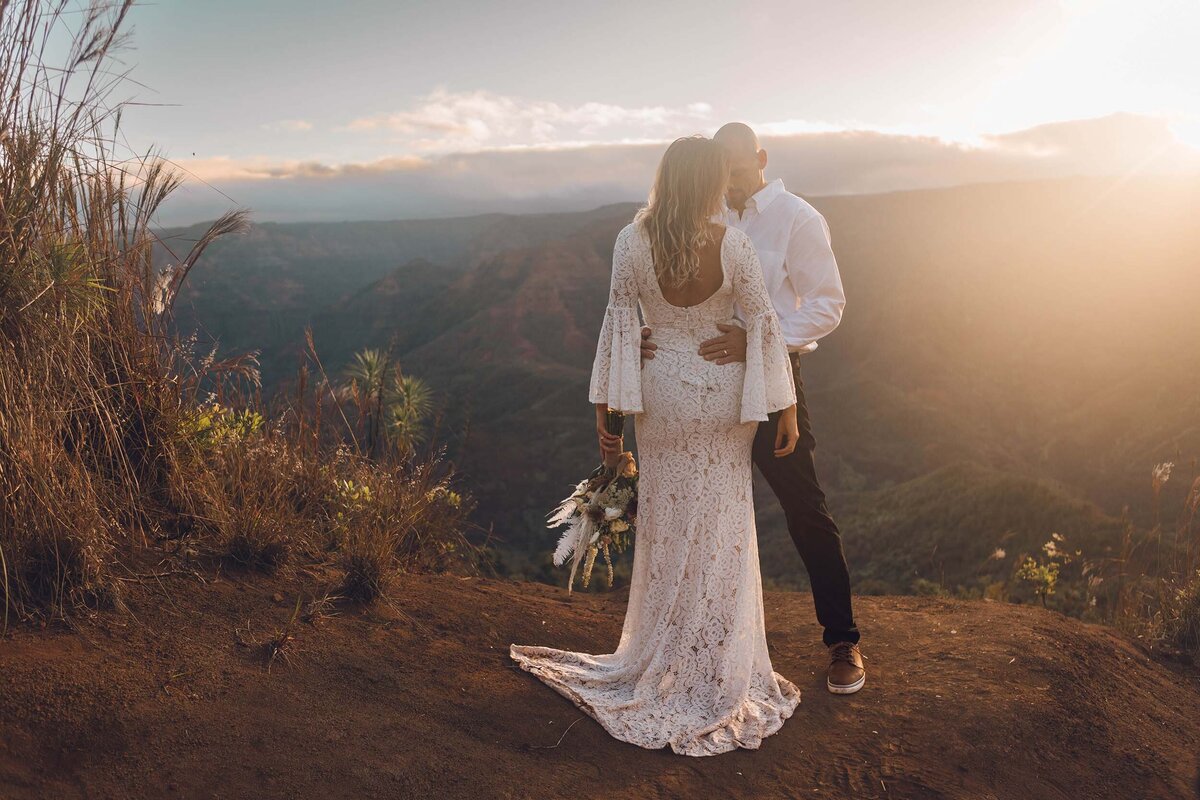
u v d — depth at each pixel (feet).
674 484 9.02
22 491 7.85
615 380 8.89
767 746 8.41
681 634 8.95
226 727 7.02
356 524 11.73
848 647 9.77
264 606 9.07
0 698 6.54
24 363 8.07
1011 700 9.36
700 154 8.23
